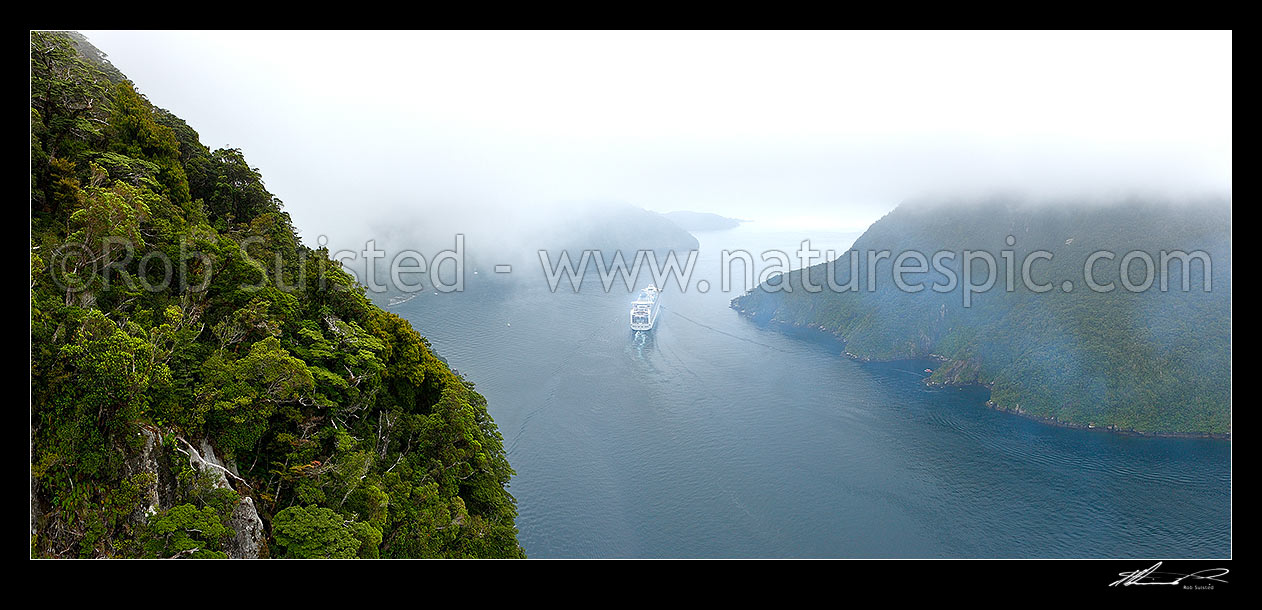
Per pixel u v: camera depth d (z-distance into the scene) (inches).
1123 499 4692.4
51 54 1819.6
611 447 5447.8
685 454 5324.8
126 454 1225.4
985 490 4813.0
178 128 2534.5
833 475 4995.1
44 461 1104.2
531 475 4928.6
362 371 1915.6
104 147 1932.8
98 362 1176.8
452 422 2192.4
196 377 1482.5
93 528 1128.8
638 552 3981.3
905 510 4483.3
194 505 1284.4
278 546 1412.4
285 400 1562.5
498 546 2139.5
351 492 1609.3
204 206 2374.5
